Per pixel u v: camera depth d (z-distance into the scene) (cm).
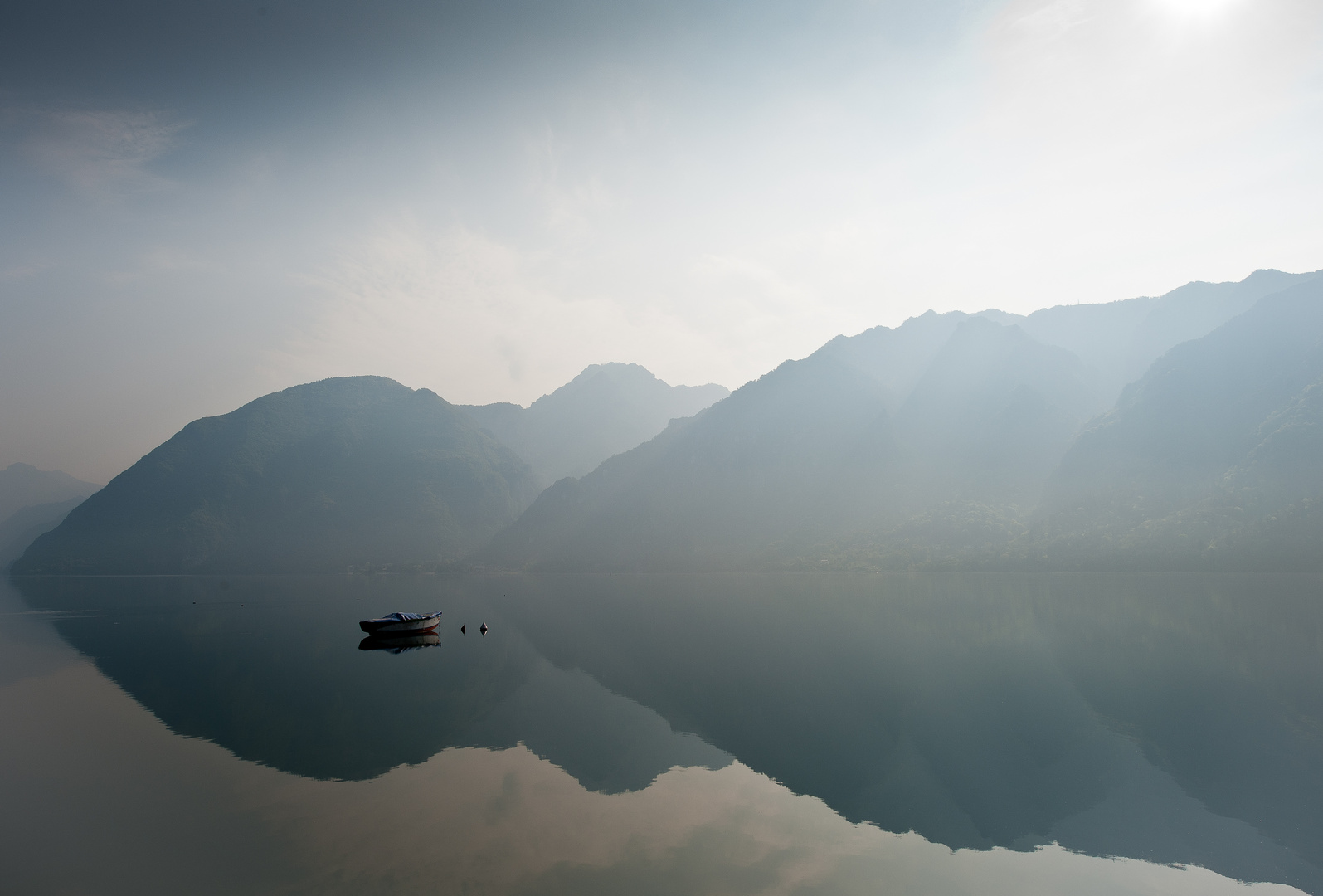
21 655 6228
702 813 2480
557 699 4294
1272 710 3575
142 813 2477
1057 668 4762
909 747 3192
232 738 3456
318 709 4053
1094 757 2989
